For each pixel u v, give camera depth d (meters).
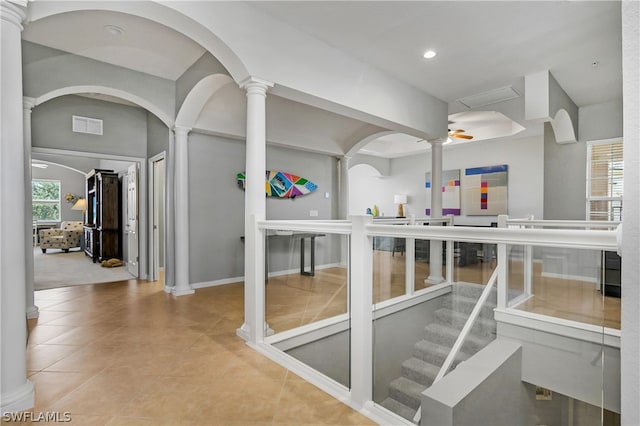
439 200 5.00
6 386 1.81
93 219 8.76
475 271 2.48
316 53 3.23
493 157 8.03
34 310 3.53
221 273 5.06
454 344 2.46
